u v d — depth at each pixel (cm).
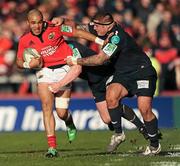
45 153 2917
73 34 2739
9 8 5491
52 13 5353
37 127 4491
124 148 3091
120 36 2603
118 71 2653
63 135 4050
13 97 4497
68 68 2758
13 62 5022
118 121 2739
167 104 4650
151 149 2703
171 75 5162
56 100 2961
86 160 2552
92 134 4078
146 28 5469
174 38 5319
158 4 5688
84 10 5606
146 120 2638
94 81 2961
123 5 5634
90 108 4516
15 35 5103
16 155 2898
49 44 2708
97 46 4900
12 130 4475
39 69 2744
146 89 2592
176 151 2898
